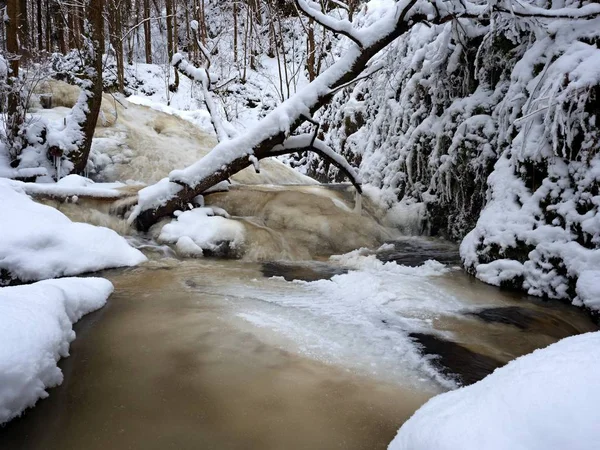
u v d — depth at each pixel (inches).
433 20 294.7
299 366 142.3
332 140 587.5
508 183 266.1
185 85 906.1
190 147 475.8
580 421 60.6
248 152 318.7
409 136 409.1
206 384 129.4
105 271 246.1
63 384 126.0
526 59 273.7
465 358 154.5
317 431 109.7
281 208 358.3
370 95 526.0
